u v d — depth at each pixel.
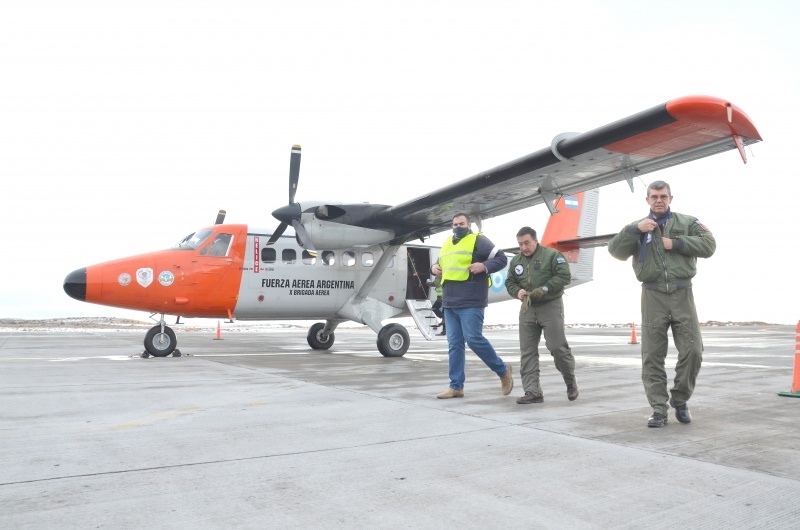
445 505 2.69
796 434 4.16
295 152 11.20
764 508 2.66
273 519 2.51
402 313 13.36
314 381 7.18
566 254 16.00
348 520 2.51
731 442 3.91
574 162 8.24
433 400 5.68
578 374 8.18
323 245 11.28
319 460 3.44
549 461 3.43
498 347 15.22
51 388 6.42
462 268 5.71
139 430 4.22
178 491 2.86
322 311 12.35
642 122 6.71
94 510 2.59
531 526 2.45
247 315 11.75
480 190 9.77
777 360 10.61
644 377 4.54
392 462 3.39
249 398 5.74
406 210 10.85
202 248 11.08
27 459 3.41
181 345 15.99
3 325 33.31
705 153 7.49
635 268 4.59
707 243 4.38
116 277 10.26
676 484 3.00
